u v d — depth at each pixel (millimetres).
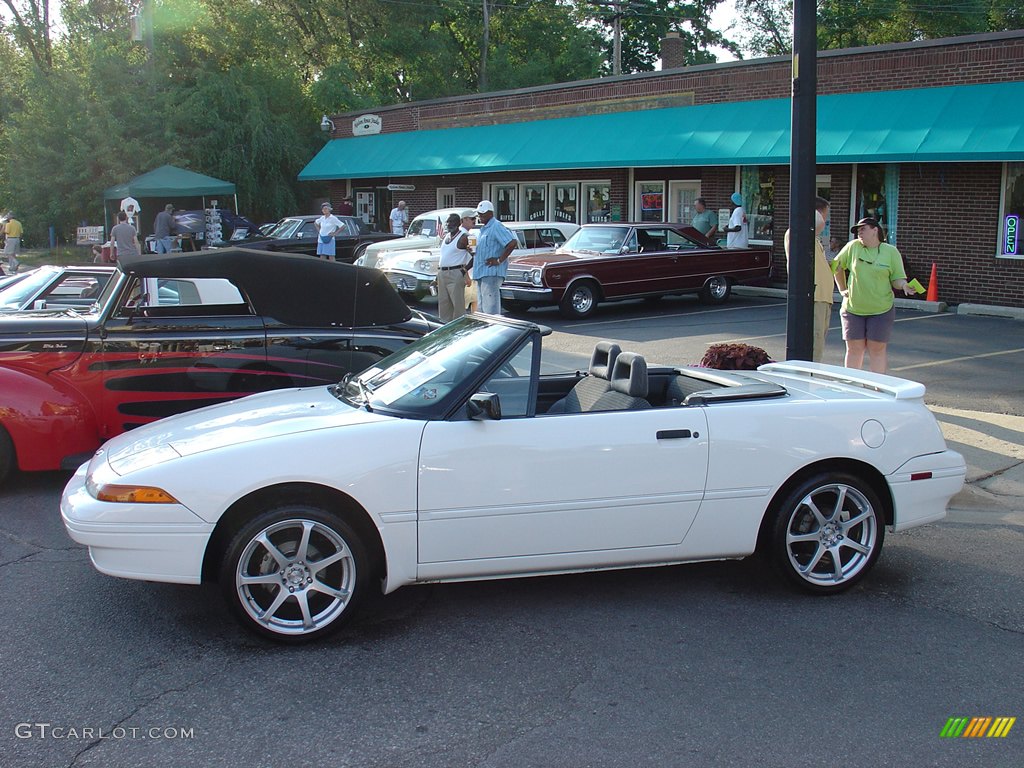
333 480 4297
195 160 32031
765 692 3955
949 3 39562
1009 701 3906
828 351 12898
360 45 41906
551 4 46062
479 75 44938
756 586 5199
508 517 4535
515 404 4672
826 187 19672
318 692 3924
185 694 3895
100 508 4203
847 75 18906
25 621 4605
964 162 17500
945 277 18203
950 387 10508
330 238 21750
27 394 6676
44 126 31406
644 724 3676
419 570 4508
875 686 4023
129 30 34281
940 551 5816
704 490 4762
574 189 25203
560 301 16375
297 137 33844
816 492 4922
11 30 39781
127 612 4734
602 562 4746
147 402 7227
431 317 8711
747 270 18594
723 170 21438
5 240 26906
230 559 4207
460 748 3494
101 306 7395
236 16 36000
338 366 7633
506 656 4281
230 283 7480
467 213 13047
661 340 13961
